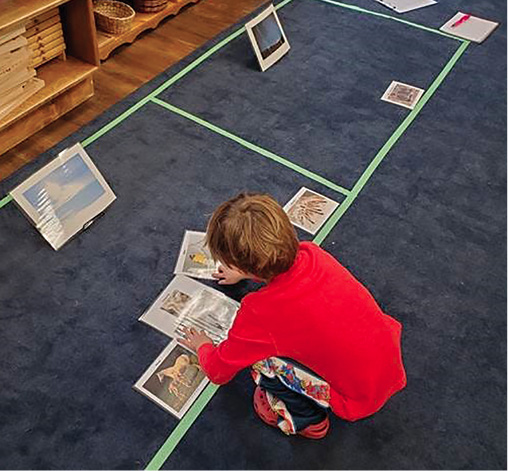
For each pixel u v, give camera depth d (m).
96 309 1.92
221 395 1.75
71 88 2.58
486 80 3.03
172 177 2.38
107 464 1.59
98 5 3.02
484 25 3.43
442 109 2.83
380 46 3.20
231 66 2.98
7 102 2.30
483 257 2.19
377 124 2.71
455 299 2.05
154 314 1.92
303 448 1.66
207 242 1.38
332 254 2.14
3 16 2.16
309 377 1.46
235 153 2.50
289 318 1.33
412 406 1.76
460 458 1.67
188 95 2.78
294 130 2.64
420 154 2.58
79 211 2.14
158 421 1.68
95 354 1.81
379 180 2.44
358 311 1.37
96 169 2.21
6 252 2.06
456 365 1.87
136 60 2.97
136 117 2.64
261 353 1.41
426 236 2.24
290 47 3.14
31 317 1.89
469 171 2.52
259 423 1.70
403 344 1.90
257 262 1.28
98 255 2.08
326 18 3.40
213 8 3.41
